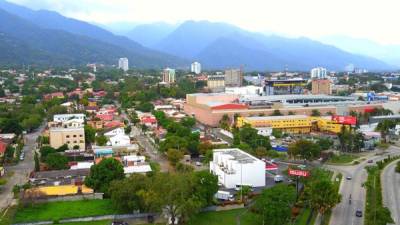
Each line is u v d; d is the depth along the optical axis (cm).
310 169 19000
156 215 13638
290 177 17538
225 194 14800
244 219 13325
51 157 18838
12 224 12581
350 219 13175
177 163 18500
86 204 14475
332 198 12962
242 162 16688
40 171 17775
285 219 12438
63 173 17238
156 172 16300
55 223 12888
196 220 13175
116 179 15300
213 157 18638
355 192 16000
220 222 13062
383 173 18800
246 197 14938
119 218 13412
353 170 19512
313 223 12900
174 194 12706
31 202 14100
